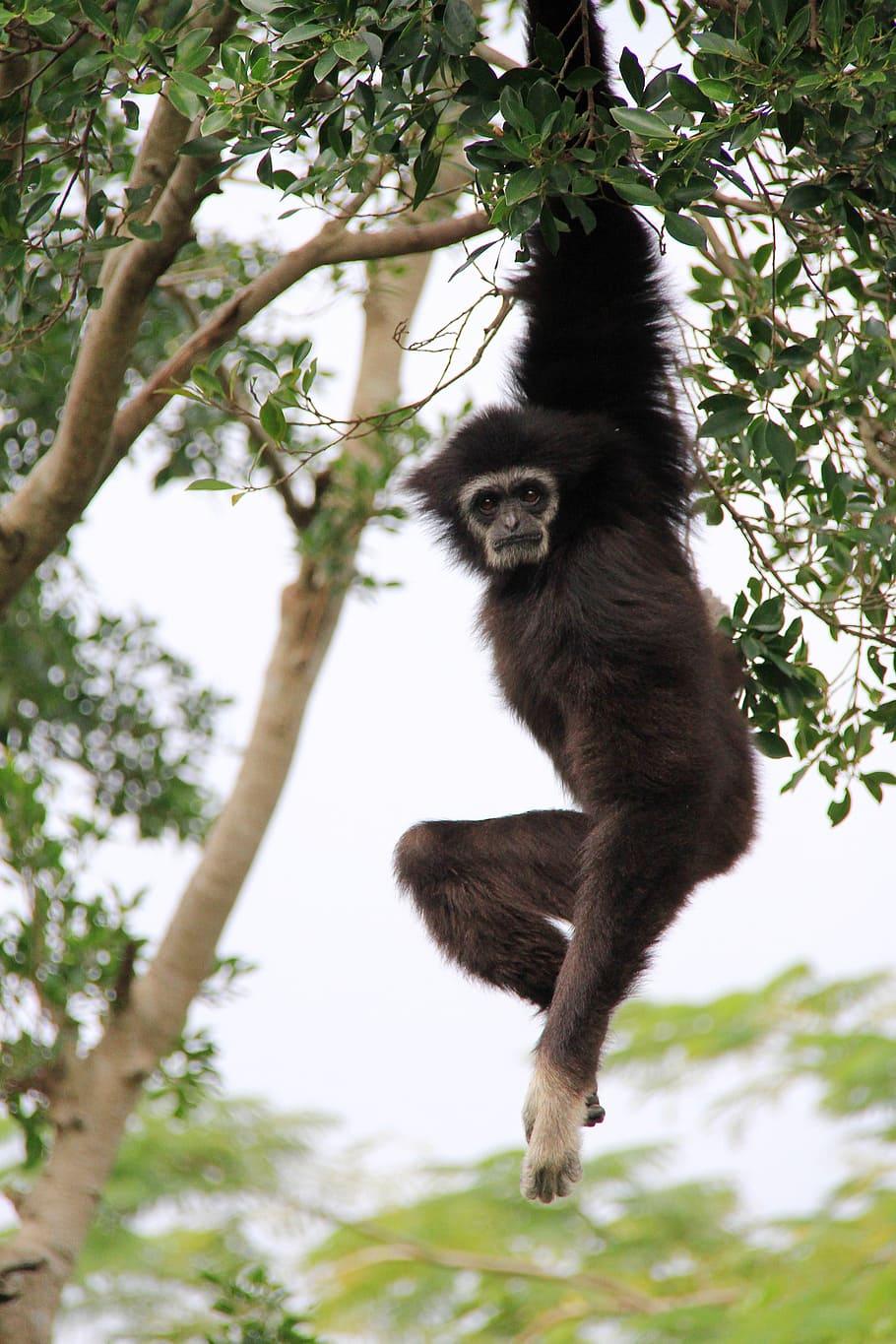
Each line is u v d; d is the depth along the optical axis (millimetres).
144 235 11789
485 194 10750
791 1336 27422
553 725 14000
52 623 23438
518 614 13945
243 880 20906
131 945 19438
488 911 13227
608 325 14359
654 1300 34156
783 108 9453
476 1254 36250
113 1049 19672
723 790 12805
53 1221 18750
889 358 12102
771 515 13023
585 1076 12055
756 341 11852
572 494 13805
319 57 9898
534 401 14711
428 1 9820
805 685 12422
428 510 15219
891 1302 27094
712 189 9844
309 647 21812
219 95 10148
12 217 11805
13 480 21578
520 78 10055
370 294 20531
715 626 13680
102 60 10250
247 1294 13680
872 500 12984
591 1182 37344
